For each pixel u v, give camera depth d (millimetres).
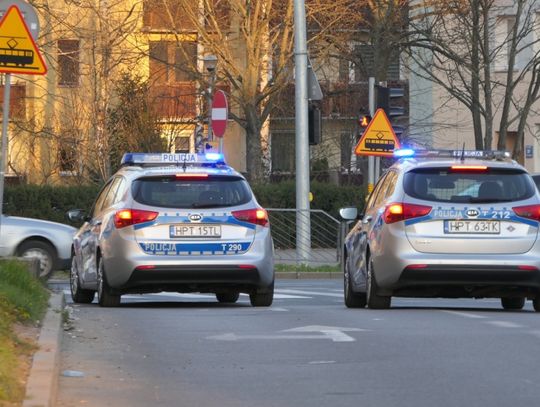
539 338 22062
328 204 71625
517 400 15609
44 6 75188
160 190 30828
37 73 29531
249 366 18859
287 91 95750
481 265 28188
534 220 28516
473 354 19906
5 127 29688
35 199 67500
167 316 27250
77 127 74875
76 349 20766
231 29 86500
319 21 81500
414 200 28562
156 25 90188
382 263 28703
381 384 17000
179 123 79188
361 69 87125
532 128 97750
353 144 96438
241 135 101875
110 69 72938
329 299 37594
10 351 17375
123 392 16422
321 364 19000
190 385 17047
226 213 30797
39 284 29125
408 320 25891
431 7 89000
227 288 31094
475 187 28719
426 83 99000
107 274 30781
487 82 75812
